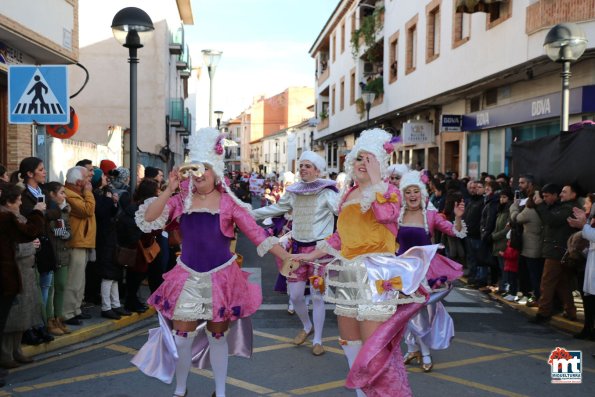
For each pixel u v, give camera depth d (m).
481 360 6.20
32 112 6.77
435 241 12.51
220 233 4.43
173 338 4.42
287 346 6.63
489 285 10.33
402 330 4.10
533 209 8.41
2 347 5.69
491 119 15.76
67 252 6.68
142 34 8.88
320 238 6.52
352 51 29.39
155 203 4.38
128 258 7.23
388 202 4.11
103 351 6.41
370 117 26.11
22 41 10.17
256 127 84.25
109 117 24.27
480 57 15.06
